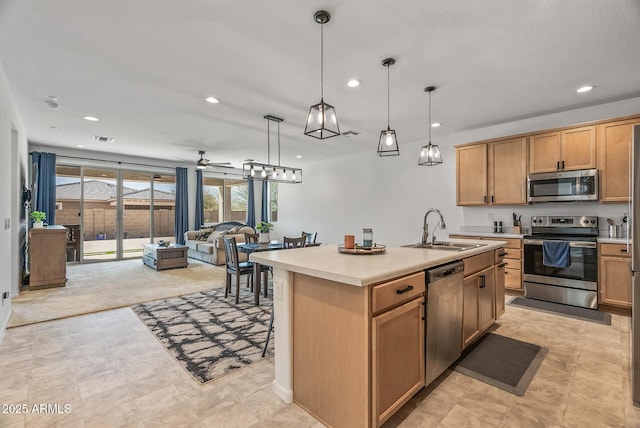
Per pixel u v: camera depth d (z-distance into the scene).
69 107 3.81
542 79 3.04
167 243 6.44
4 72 2.86
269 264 1.89
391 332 1.61
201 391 1.95
